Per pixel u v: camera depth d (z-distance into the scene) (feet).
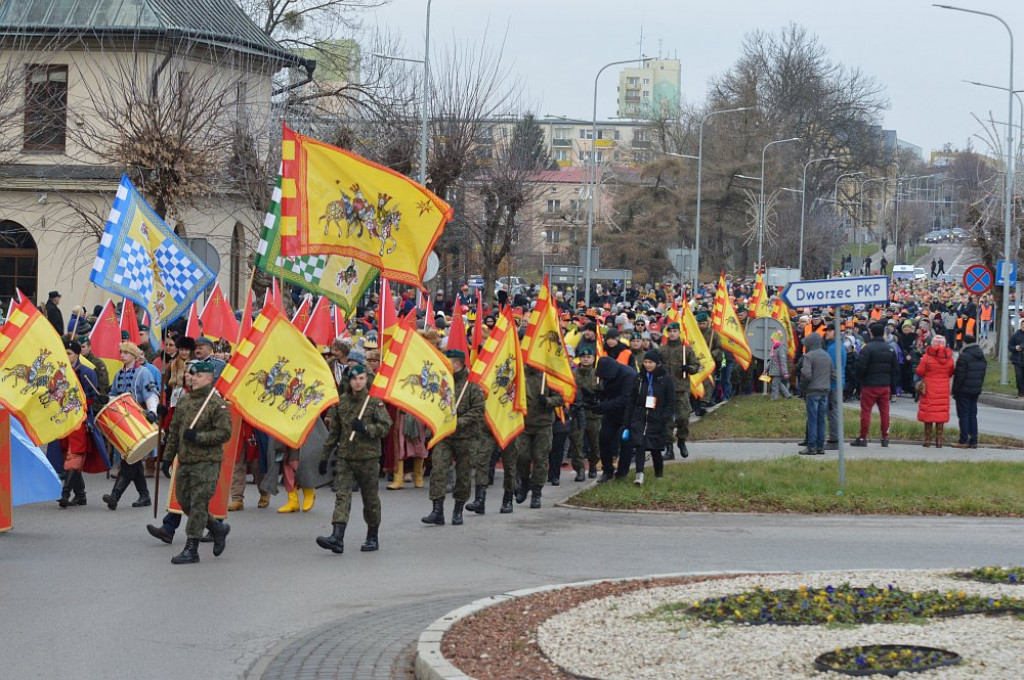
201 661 30.96
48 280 127.85
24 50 117.91
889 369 81.05
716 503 57.11
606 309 134.41
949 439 84.74
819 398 75.31
